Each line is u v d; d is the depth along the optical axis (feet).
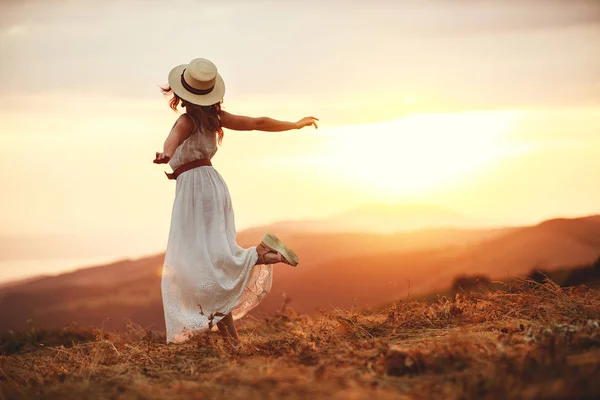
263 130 20.01
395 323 20.71
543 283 23.90
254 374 14.94
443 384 13.32
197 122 19.12
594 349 14.88
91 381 16.10
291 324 23.79
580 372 12.71
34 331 29.96
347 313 22.70
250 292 19.61
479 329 18.51
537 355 14.19
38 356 23.07
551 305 20.45
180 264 18.74
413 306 23.07
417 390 12.98
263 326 24.40
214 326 19.51
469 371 13.94
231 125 19.79
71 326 30.37
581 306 19.85
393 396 12.62
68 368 18.72
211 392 13.75
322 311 22.99
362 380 13.91
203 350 18.52
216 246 18.80
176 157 19.33
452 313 21.40
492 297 22.62
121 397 14.17
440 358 14.79
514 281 24.02
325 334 19.69
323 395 12.87
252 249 19.03
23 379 17.60
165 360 18.02
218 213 19.08
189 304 18.69
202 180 19.10
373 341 17.81
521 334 17.13
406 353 14.97
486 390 12.40
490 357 14.58
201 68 18.93
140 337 23.44
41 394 15.26
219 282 18.56
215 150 19.65
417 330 19.70
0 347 27.91
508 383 12.59
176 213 19.06
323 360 15.94
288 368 15.30
